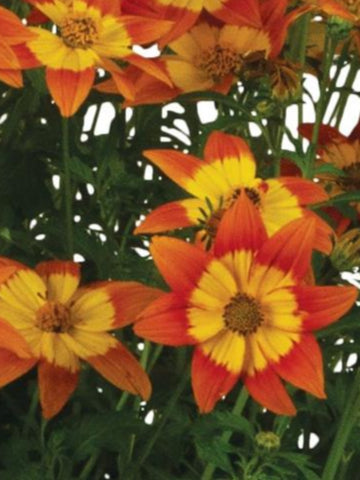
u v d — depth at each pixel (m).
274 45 0.40
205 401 0.32
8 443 0.38
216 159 0.35
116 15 0.37
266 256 0.32
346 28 0.37
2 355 0.33
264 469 0.37
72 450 0.38
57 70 0.35
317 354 0.32
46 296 0.35
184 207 0.34
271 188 0.35
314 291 0.32
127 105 0.39
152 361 0.38
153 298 0.35
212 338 0.32
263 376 0.32
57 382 0.34
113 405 0.39
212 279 0.32
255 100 0.39
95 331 0.35
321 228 0.34
